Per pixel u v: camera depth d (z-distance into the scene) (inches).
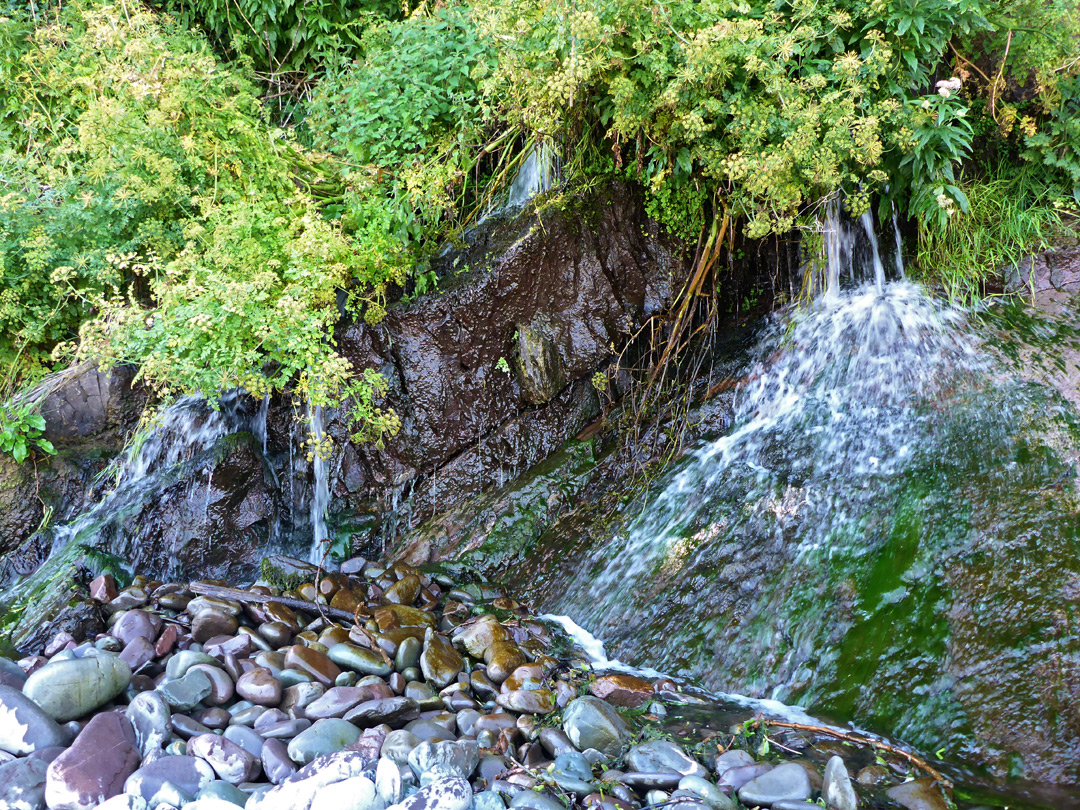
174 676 161.8
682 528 198.4
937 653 149.9
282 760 135.7
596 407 237.9
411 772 129.8
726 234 232.7
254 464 230.1
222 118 236.5
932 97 188.7
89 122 221.0
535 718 152.3
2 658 162.9
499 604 201.5
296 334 201.0
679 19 187.2
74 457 230.7
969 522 166.1
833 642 161.3
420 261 234.1
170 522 219.9
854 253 231.1
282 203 234.1
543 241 228.1
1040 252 211.0
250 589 199.8
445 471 234.2
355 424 233.9
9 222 223.8
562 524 219.0
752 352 233.6
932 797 123.3
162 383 232.8
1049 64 198.5
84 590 198.1
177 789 124.6
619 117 195.5
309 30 297.0
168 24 277.6
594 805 123.3
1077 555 151.1
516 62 199.5
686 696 161.3
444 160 239.0
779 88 181.9
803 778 126.8
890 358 207.2
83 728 137.6
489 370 233.5
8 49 249.1
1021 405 182.7
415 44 242.8
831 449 197.5
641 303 238.7
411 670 170.6
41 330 230.5
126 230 235.3
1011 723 135.9
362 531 231.6
